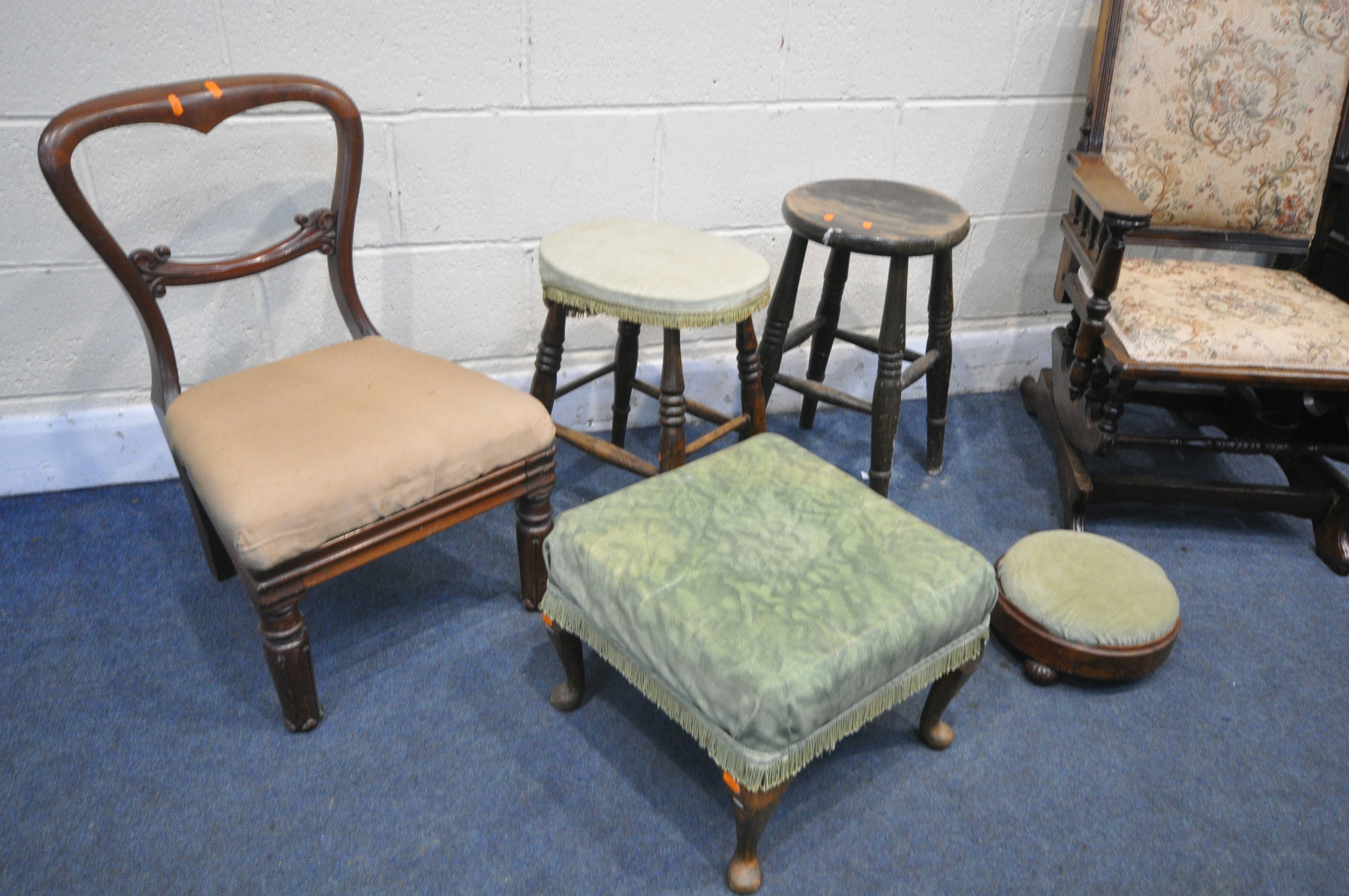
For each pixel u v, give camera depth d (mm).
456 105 1686
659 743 1327
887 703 1132
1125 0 1770
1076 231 1831
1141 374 1570
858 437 2098
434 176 1736
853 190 1754
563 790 1252
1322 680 1484
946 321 1817
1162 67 1788
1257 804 1275
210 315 1730
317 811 1206
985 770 1310
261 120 1604
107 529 1698
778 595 1094
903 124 1952
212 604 1534
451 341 1906
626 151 1820
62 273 1624
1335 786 1306
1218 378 1568
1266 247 1887
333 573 1219
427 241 1792
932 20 1855
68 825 1172
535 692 1400
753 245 1994
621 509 1227
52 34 1457
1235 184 1836
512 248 1846
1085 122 1843
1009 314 2248
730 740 1034
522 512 1437
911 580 1128
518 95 1707
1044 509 1867
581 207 1852
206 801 1212
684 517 1214
